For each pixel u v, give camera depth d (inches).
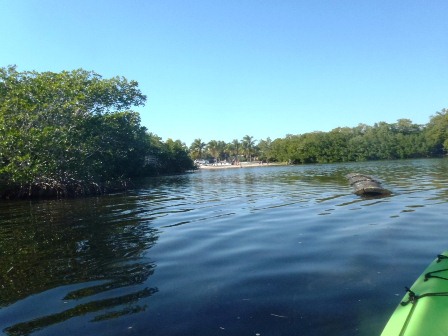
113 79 1355.8
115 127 1314.0
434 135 3336.6
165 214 524.4
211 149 5206.7
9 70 1104.8
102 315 182.5
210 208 569.6
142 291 212.7
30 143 896.3
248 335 156.6
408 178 991.6
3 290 229.8
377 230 345.4
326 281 214.2
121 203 721.6
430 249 274.8
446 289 161.3
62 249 332.8
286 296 194.9
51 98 1031.0
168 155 2783.0
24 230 452.1
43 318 183.0
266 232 360.5
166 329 164.6
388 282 208.4
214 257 277.1
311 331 157.3
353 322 163.3
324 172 1651.1
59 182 960.3
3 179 924.0
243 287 210.7
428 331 129.8
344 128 4365.2
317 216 439.8
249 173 2075.5
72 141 1008.9
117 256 295.0
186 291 208.5
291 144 3855.8
